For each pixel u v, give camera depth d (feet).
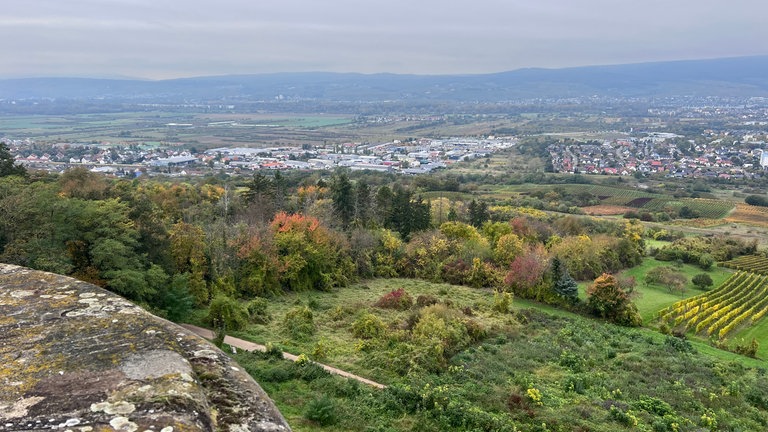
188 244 131.13
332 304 138.51
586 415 72.28
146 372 14.07
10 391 12.88
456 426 66.49
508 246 187.42
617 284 153.69
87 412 12.15
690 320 151.12
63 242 99.50
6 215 92.02
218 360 16.12
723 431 72.74
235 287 136.15
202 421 12.53
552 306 158.61
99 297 19.62
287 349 94.73
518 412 71.67
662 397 83.71
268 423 13.58
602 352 110.32
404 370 86.94
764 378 100.53
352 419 64.13
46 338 15.89
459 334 105.91
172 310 106.32
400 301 135.23
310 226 170.19
